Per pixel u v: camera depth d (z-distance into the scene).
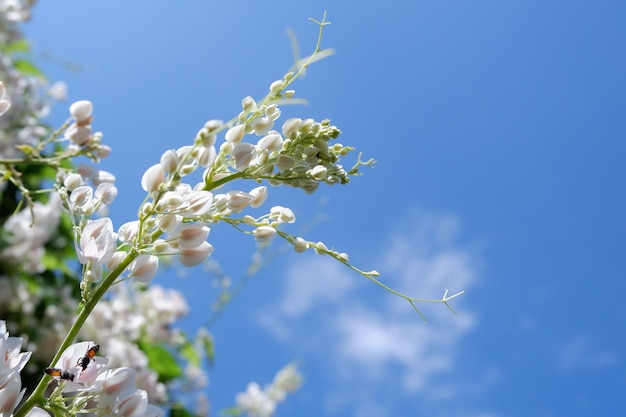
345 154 0.31
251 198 0.30
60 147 0.80
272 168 0.30
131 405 0.28
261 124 0.30
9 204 0.79
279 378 1.02
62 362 0.28
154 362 0.85
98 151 0.40
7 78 0.76
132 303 0.86
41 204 0.80
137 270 0.29
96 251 0.29
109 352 0.73
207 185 0.30
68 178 0.32
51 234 0.83
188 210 0.29
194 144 0.29
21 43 0.88
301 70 0.31
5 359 0.27
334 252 0.30
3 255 0.78
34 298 0.77
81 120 0.40
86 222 0.30
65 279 0.83
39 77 0.89
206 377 0.88
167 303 0.86
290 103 0.31
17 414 0.27
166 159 0.29
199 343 0.93
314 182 0.30
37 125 0.81
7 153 0.73
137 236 0.29
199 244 0.29
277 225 0.30
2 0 0.78
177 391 0.86
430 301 0.30
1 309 0.75
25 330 0.74
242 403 1.00
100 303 0.77
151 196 0.29
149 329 0.85
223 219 0.30
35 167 0.76
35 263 0.80
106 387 0.28
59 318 0.76
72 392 0.28
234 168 0.30
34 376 0.73
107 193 0.31
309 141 0.31
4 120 0.73
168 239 0.29
